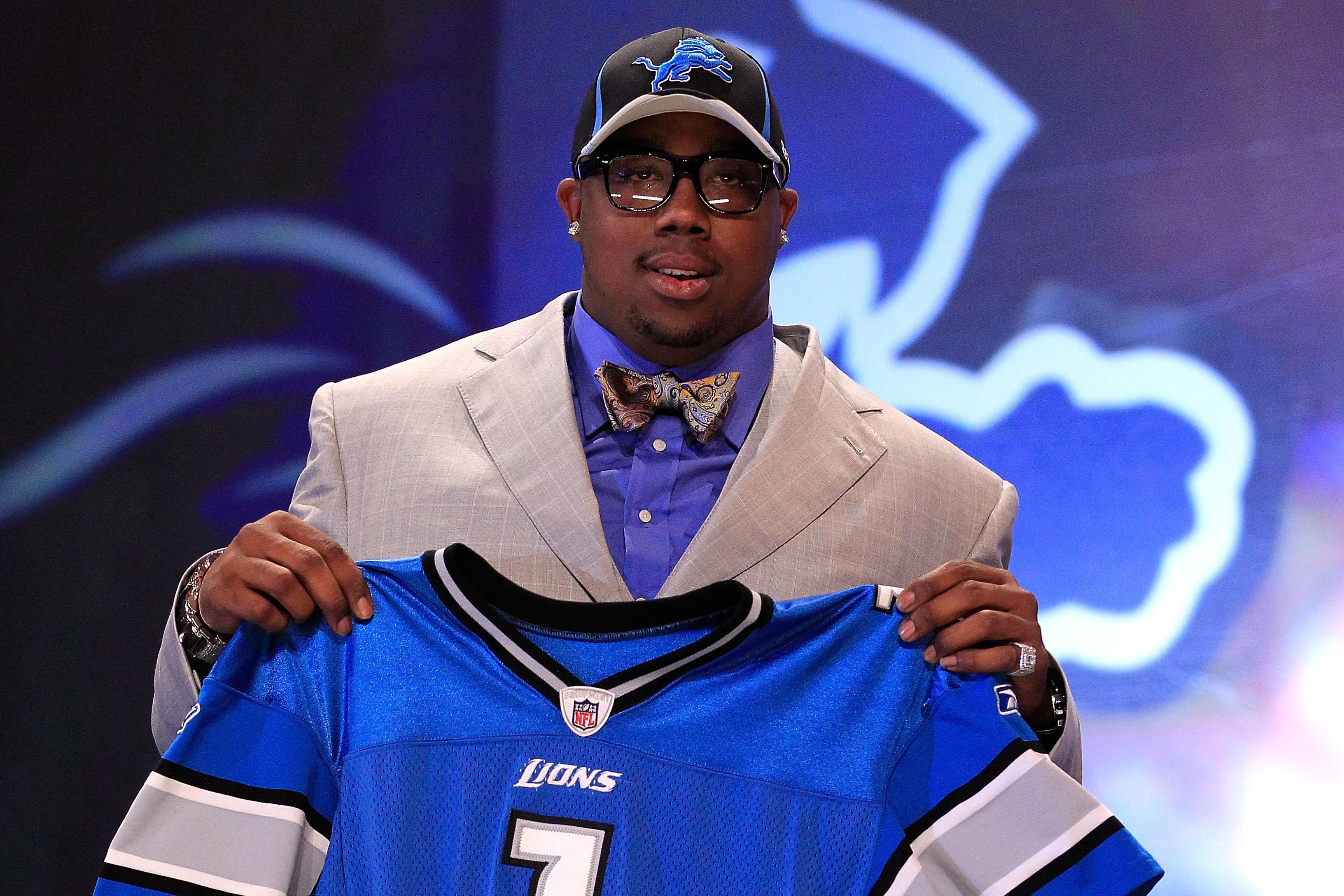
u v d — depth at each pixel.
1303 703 9.98
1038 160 10.56
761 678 4.63
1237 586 10.16
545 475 5.25
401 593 4.73
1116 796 10.07
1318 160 10.39
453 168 10.84
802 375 5.66
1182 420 10.31
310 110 10.91
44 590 10.57
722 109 5.15
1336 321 10.28
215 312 10.77
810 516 5.30
